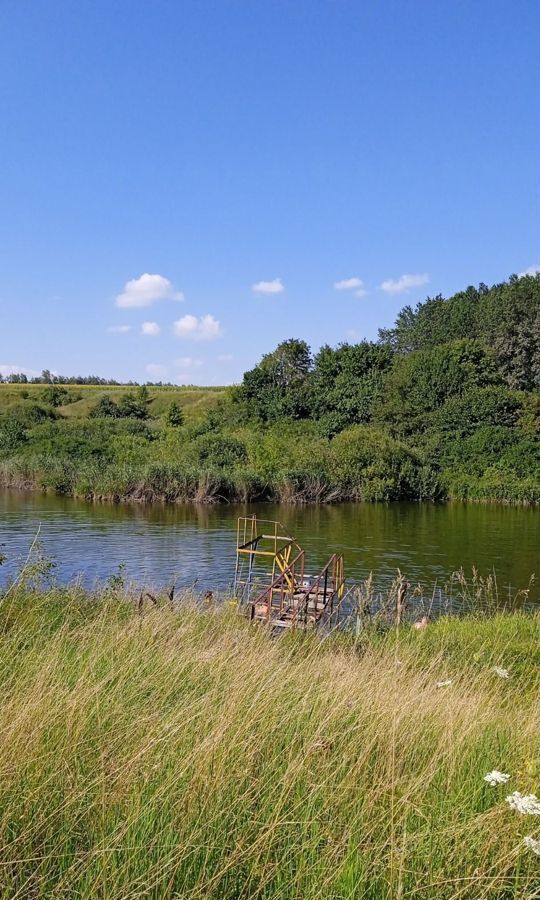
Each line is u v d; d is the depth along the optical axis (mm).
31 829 3312
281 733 4688
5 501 45156
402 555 28781
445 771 4371
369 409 75938
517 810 3740
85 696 4707
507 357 89188
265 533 34000
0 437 64500
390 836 3418
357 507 49469
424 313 116938
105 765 3936
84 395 101125
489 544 31906
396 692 6070
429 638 12812
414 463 59938
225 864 3203
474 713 5637
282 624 14000
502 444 62938
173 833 3365
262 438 62281
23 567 11453
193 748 4133
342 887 3146
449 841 3557
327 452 57156
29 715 4297
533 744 4984
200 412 91625
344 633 13578
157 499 48219
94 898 2957
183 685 5691
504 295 98562
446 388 72500
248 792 3740
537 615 15211
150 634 7855
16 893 2938
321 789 3863
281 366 83250
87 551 27922
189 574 23797
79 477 49656
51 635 7691
